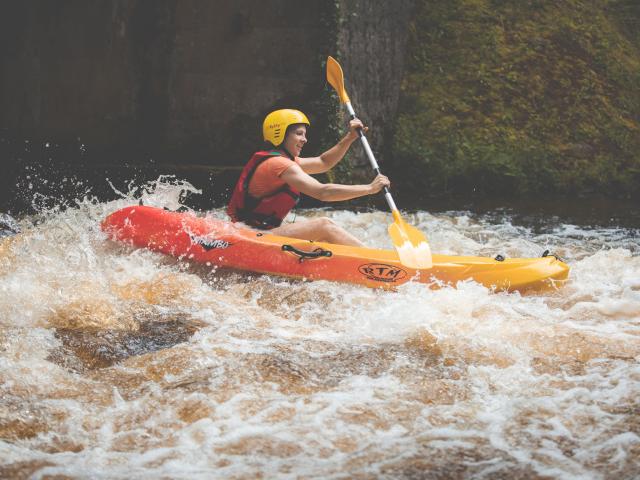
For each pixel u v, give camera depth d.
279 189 16.94
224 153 31.05
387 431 10.06
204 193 29.12
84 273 16.08
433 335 13.05
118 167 29.69
